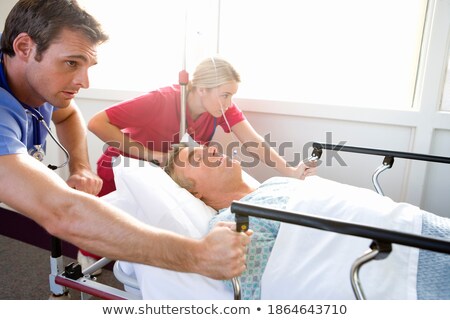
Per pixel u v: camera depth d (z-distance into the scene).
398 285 0.83
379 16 1.56
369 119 1.58
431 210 1.62
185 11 1.25
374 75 1.63
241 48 1.80
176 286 0.94
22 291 1.63
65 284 1.03
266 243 0.97
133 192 1.14
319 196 1.05
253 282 0.92
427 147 1.53
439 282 0.82
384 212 0.96
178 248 0.71
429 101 1.49
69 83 0.90
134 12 2.00
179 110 1.49
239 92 1.84
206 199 1.33
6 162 0.71
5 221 2.29
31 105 1.03
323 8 1.63
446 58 1.45
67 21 0.84
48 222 0.70
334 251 0.91
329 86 1.70
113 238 0.69
